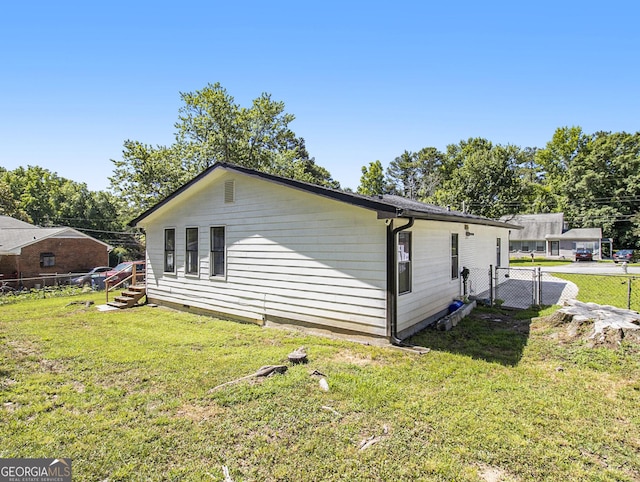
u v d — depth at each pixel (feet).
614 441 10.29
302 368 16.30
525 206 144.15
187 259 32.76
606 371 15.56
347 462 9.38
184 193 31.40
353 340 21.13
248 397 13.23
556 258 115.03
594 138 142.61
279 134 91.76
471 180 102.17
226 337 22.72
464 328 23.57
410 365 16.74
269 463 9.40
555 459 9.43
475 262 36.27
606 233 121.19
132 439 10.62
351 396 13.30
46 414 12.35
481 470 9.02
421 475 8.84
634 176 118.21
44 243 73.05
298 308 23.99
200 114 81.56
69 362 18.04
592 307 22.85
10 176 140.56
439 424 11.24
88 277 61.57
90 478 8.90
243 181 27.32
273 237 25.40
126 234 132.77
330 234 22.24
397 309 20.56
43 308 36.35
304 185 22.22
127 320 29.04
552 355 17.78
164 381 15.23
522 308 29.60
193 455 9.82
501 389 13.88
